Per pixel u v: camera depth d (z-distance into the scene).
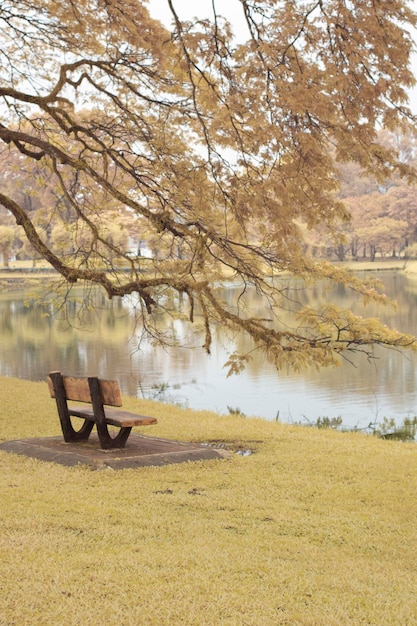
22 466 8.02
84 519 5.96
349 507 6.91
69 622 3.96
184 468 8.18
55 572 4.64
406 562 5.40
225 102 7.89
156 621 3.99
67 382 9.11
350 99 7.24
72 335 35.53
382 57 7.09
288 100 7.18
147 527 5.87
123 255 10.69
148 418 8.62
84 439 9.31
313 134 7.91
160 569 4.82
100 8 10.90
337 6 6.99
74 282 10.67
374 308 44.31
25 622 3.94
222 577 4.73
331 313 9.30
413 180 7.61
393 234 100.00
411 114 7.27
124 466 8.05
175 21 7.57
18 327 40.22
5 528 5.65
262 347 9.55
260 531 5.95
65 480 7.36
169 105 11.09
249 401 18.66
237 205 9.05
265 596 4.44
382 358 26.00
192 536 5.67
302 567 5.09
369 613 4.27
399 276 83.12
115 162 11.12
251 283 9.88
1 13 11.98
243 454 9.69
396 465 8.88
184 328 35.78
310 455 9.45
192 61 7.92
